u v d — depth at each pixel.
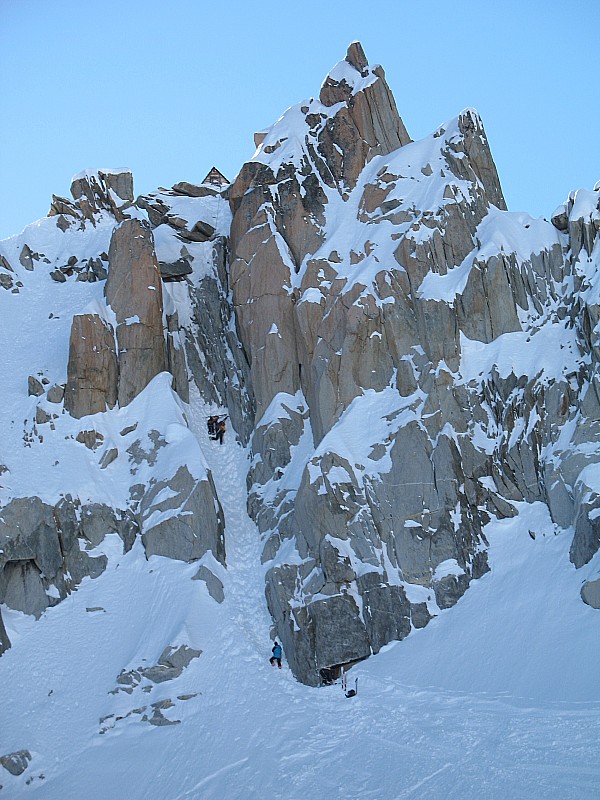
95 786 37.72
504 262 50.59
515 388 47.34
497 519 45.25
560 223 52.53
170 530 48.00
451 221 53.28
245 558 48.59
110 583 47.41
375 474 47.09
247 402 56.09
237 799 34.81
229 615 45.25
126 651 43.72
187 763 37.69
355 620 43.38
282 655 43.78
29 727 40.62
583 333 47.28
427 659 40.66
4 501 48.34
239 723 39.28
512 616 40.69
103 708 41.09
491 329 49.75
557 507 43.84
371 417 49.41
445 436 46.69
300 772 35.25
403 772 33.62
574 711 34.84
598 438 44.41
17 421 53.03
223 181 76.88
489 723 35.44
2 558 46.88
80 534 48.75
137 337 54.94
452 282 51.41
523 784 31.14
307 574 45.47
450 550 44.59
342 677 41.12
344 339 51.53
